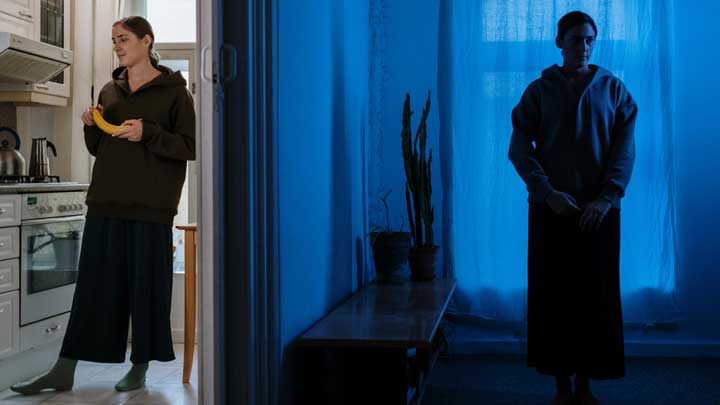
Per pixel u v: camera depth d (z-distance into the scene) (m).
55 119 4.28
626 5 3.86
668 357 3.87
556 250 2.83
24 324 3.26
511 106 3.91
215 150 1.79
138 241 2.96
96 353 2.99
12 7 3.73
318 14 2.63
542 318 2.86
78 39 4.26
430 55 4.08
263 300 1.90
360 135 3.71
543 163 2.90
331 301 2.87
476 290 3.95
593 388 3.24
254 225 1.88
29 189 3.30
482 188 3.96
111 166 2.97
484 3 3.95
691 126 3.91
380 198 4.11
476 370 3.58
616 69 3.86
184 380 3.28
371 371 2.26
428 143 4.07
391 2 4.10
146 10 4.38
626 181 2.77
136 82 3.08
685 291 3.92
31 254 3.30
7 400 2.99
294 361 2.21
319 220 2.65
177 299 4.32
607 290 2.79
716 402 2.99
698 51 3.91
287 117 2.16
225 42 1.84
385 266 3.41
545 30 3.90
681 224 3.92
